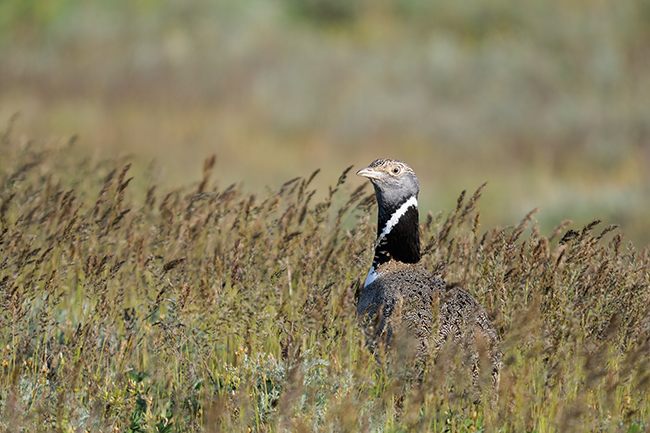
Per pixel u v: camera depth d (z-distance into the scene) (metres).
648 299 14.21
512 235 15.30
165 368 13.45
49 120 48.12
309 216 17.52
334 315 13.15
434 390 10.83
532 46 62.69
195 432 11.62
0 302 12.65
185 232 16.94
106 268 15.55
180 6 66.88
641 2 65.19
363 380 11.28
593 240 14.70
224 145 46.44
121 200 17.22
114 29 64.56
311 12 73.31
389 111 53.94
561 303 13.68
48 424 10.80
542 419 11.48
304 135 51.22
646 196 37.78
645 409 12.42
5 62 59.03
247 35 63.69
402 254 14.77
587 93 56.00
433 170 47.28
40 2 67.62
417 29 69.88
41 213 17.59
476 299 14.92
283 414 10.52
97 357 13.12
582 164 47.62
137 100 54.19
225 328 13.57
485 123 53.34
